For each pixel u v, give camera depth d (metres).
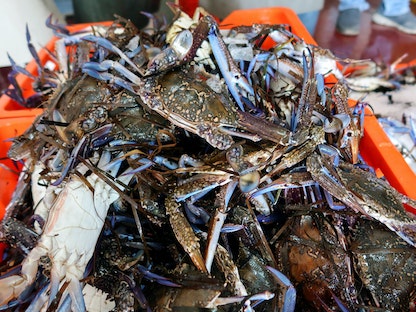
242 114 0.32
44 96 0.47
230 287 0.28
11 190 0.42
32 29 0.62
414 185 0.36
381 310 0.31
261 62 0.38
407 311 0.31
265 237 0.34
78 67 0.42
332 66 0.43
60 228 0.30
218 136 0.30
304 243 0.33
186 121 0.31
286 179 0.32
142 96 0.32
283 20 0.54
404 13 0.75
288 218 0.34
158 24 0.50
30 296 0.32
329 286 0.32
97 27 0.52
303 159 0.33
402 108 0.56
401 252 0.33
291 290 0.28
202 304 0.27
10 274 0.32
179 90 0.31
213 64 0.36
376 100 0.57
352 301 0.31
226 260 0.29
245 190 0.29
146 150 0.34
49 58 0.54
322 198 0.34
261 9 0.54
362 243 0.34
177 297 0.28
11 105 0.48
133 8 0.71
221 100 0.31
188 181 0.31
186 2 0.57
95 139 0.34
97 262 0.32
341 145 0.36
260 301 0.28
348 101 0.42
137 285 0.30
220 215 0.30
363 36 0.73
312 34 0.73
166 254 0.32
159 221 0.32
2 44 0.60
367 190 0.32
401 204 0.32
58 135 0.36
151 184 0.33
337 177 0.32
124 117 0.35
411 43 0.71
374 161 0.39
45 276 0.31
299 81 0.38
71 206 0.30
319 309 0.31
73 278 0.29
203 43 0.36
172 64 0.33
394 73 0.62
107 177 0.32
